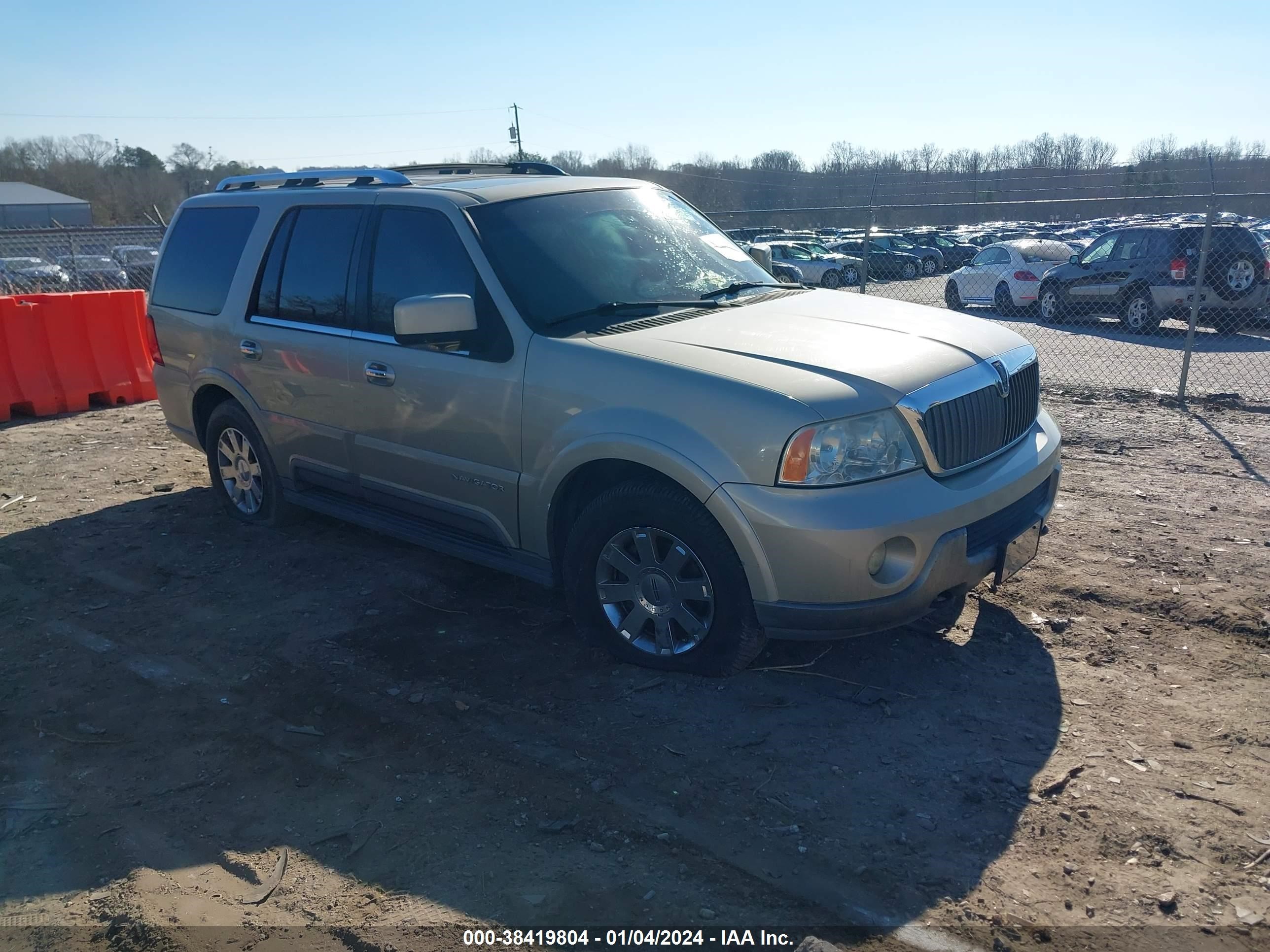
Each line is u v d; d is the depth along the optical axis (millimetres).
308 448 5352
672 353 3855
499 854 3055
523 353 4145
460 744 3672
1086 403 9250
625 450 3779
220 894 2953
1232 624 4387
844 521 3445
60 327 9477
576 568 4168
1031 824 3111
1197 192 32562
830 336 4055
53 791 3508
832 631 3586
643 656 4090
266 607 4965
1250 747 3492
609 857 3020
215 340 5746
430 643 4504
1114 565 5094
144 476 7328
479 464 4395
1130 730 3625
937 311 4668
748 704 3873
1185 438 7715
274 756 3658
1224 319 14727
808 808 3223
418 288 4602
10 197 59250
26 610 5020
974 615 4594
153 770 3609
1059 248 17969
